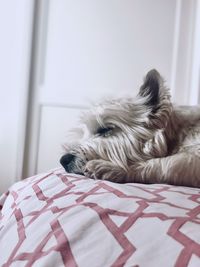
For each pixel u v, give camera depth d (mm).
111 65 2248
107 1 2240
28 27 2141
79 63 2227
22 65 2145
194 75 2227
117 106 1025
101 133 1030
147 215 568
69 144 1109
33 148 2186
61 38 2211
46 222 653
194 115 1045
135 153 958
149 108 1008
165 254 470
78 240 556
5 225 750
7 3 2146
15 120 2154
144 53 2268
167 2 2271
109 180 896
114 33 2248
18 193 964
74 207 653
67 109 2207
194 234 494
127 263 475
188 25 2277
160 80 1032
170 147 975
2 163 2150
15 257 613
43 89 2199
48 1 2195
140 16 2262
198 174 849
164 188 758
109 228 560
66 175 927
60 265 528
